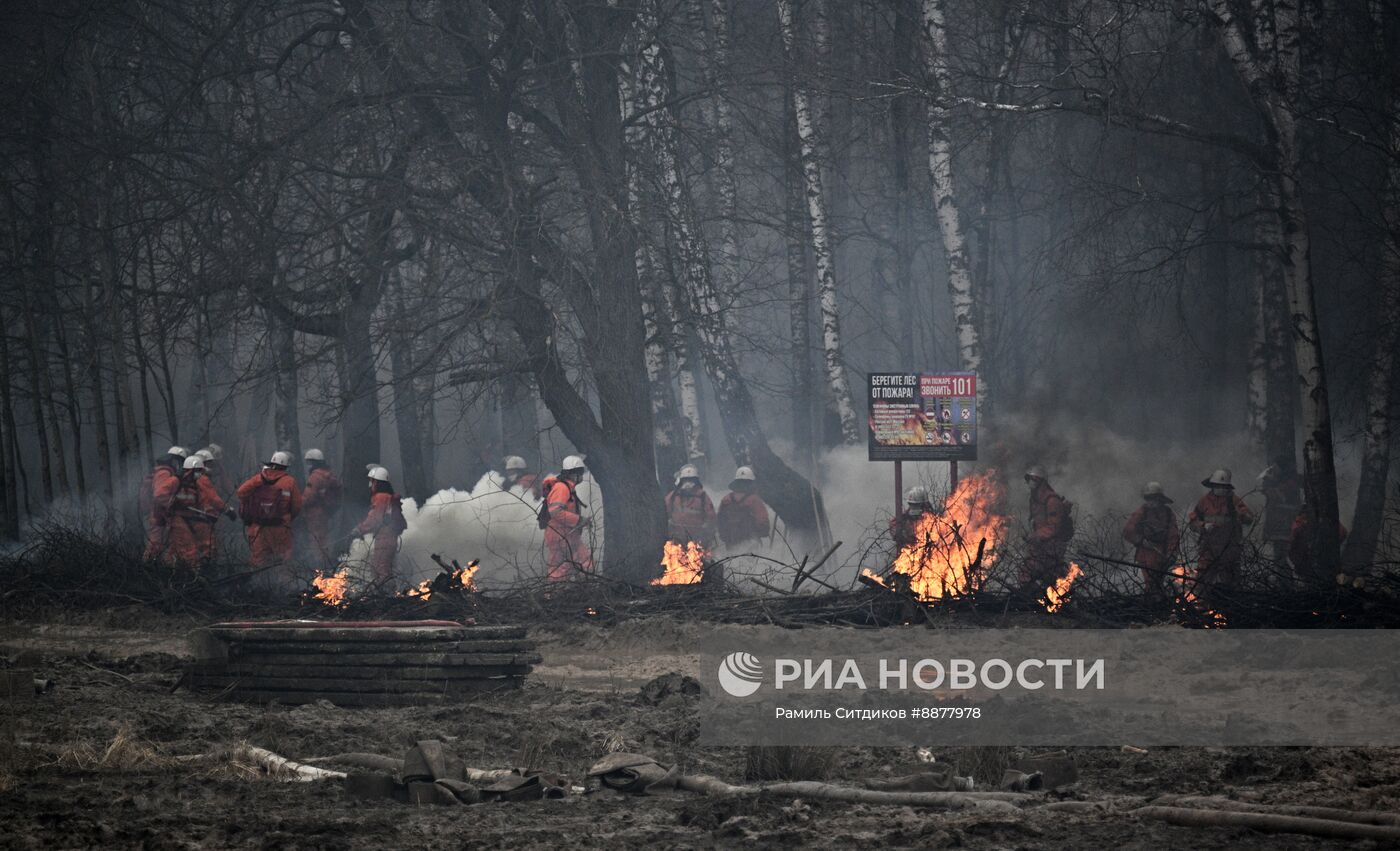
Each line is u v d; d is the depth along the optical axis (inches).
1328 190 4072.3
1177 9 3811.5
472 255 3080.7
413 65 3186.5
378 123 3149.6
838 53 4586.6
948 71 3779.5
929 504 2891.2
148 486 3631.9
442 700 1696.6
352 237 3319.4
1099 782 1206.3
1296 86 3198.8
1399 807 1059.3
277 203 3061.0
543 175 3489.2
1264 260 3996.1
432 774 1168.2
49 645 2458.2
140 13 3107.8
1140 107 3193.9
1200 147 4451.3
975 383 2896.2
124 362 3917.3
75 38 3319.4
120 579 3024.1
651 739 1432.1
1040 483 2982.3
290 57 3361.2
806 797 1122.0
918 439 2903.5
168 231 3218.5
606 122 3186.5
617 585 2738.7
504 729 1499.8
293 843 967.0
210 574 3097.9
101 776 1238.3
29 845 963.3
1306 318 2972.4
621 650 2362.2
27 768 1270.9
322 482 3462.1
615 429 3129.9
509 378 3341.5
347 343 3149.6
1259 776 1218.6
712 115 4586.6
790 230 4133.9
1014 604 2571.4
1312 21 3727.9
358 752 1349.7
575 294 3110.2
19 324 4992.6
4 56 3654.0
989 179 4298.7
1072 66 3267.7
